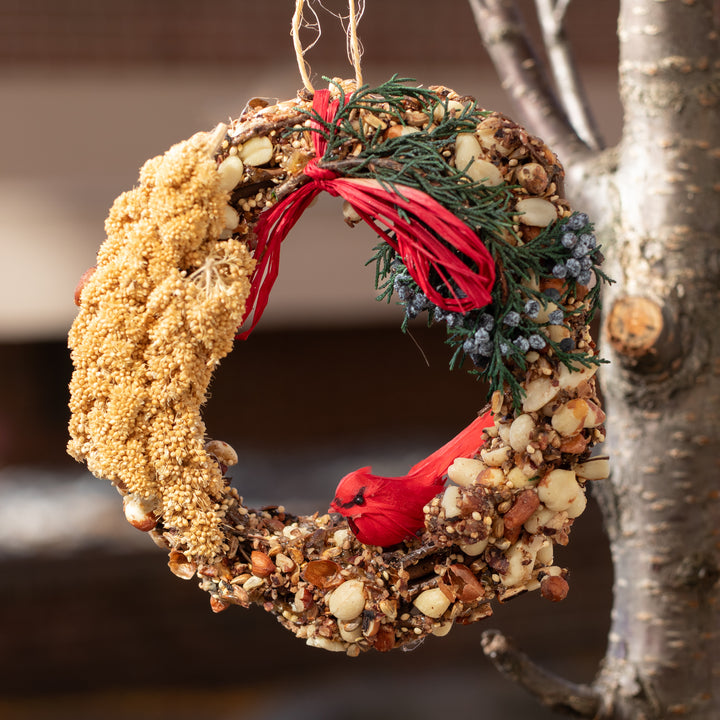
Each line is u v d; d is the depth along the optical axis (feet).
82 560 8.71
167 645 8.82
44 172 9.88
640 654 4.03
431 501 3.50
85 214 10.34
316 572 3.50
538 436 3.48
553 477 3.49
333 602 3.48
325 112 3.46
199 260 3.46
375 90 3.44
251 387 13.85
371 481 3.52
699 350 3.93
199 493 3.48
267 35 10.02
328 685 8.73
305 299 11.44
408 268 3.44
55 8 9.55
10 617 8.56
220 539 3.49
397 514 3.50
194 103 10.03
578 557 9.37
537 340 3.45
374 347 14.08
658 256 3.95
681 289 3.93
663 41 3.96
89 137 9.89
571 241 3.43
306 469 12.40
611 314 3.95
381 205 3.42
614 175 4.06
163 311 3.44
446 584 3.49
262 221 3.51
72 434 3.51
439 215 3.39
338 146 3.45
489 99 10.41
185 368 3.45
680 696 4.00
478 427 3.59
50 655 8.64
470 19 10.23
